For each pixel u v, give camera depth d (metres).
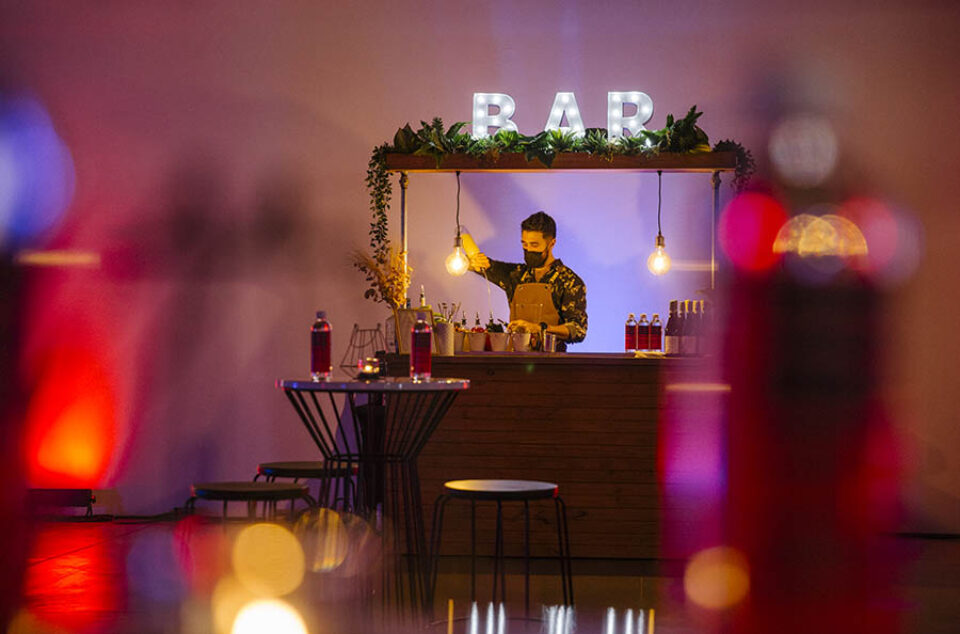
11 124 8.74
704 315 6.68
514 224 8.70
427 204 8.64
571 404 6.64
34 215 8.72
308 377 8.56
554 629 4.75
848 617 5.12
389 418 6.58
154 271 8.66
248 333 8.61
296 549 6.09
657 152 6.75
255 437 8.57
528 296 8.26
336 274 8.59
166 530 7.81
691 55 8.54
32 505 8.48
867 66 8.41
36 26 8.77
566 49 8.59
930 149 8.34
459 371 6.67
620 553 6.60
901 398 8.20
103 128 8.72
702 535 6.61
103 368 8.66
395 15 8.64
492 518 6.63
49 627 4.77
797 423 7.91
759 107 8.51
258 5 8.67
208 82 8.69
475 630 4.70
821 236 8.40
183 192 8.67
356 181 8.61
